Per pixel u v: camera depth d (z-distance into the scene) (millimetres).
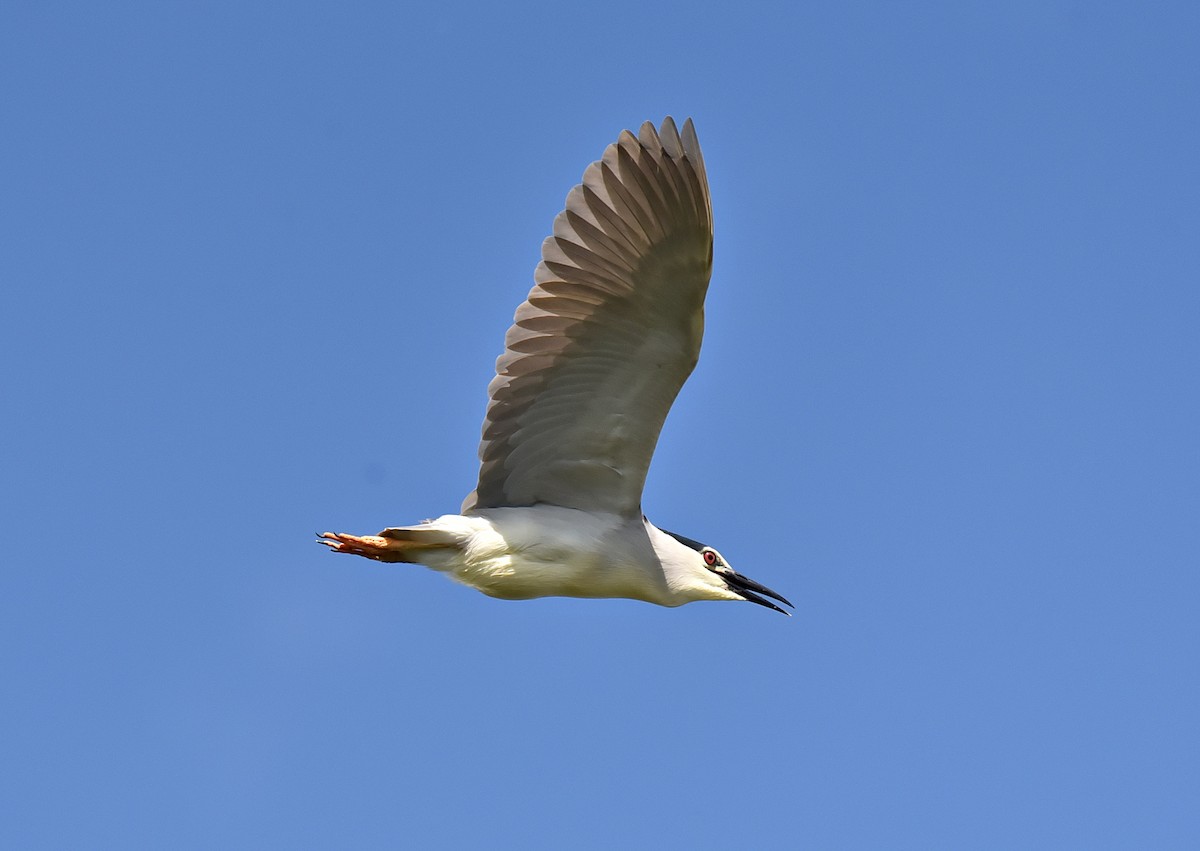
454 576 14305
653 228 13258
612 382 14039
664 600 15016
